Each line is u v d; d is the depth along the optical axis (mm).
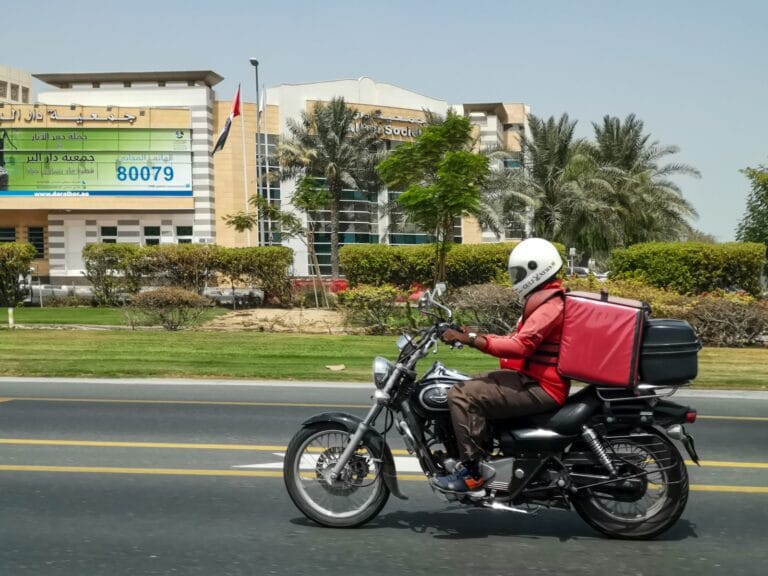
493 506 5566
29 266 34188
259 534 5730
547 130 51344
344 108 52531
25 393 12609
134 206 58312
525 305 5613
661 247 25766
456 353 17781
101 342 19953
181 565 5082
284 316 26969
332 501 6375
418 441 5707
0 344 19531
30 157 57750
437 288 5703
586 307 5512
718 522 6137
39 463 7855
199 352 18078
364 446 5895
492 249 31094
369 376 14734
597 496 5613
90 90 59500
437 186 27359
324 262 62344
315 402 11703
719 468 7910
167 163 58531
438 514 6293
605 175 50844
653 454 5594
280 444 8773
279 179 53500
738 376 14789
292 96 63156
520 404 5508
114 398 12047
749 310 20453
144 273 34344
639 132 54156
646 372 5484
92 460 7992
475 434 5500
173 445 8703
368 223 63469
